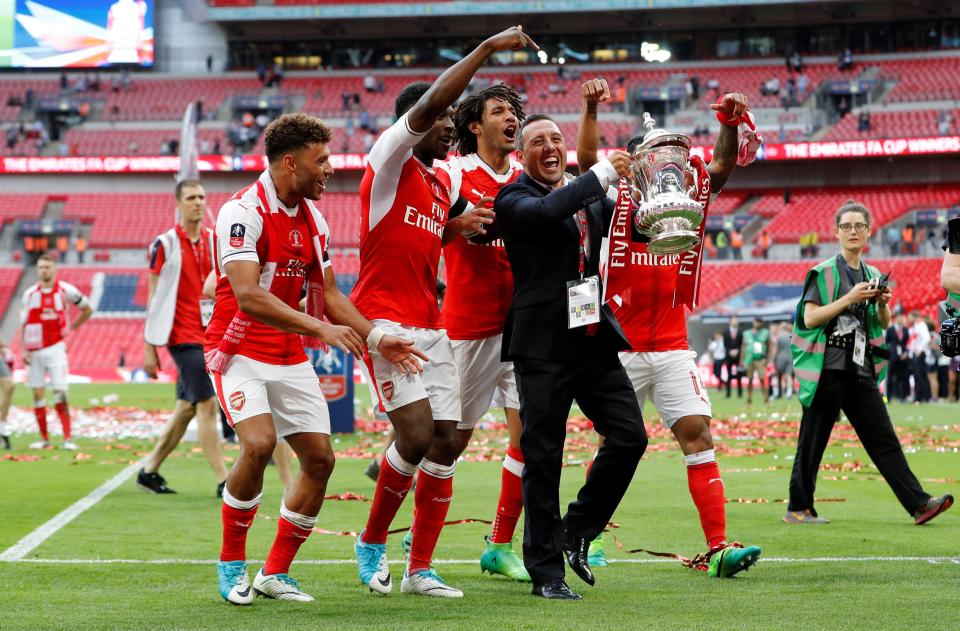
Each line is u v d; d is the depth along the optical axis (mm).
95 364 34906
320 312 4289
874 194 38406
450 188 4844
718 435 13891
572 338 4219
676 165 4258
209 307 7707
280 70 45438
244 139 41938
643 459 10828
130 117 44062
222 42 46781
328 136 4117
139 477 7980
